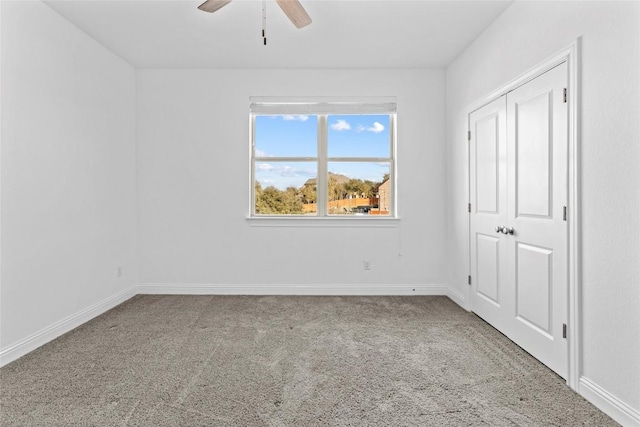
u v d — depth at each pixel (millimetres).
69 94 2842
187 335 2701
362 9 2672
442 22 2855
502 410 1726
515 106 2498
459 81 3502
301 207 4016
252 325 2924
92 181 3131
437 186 3891
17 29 2348
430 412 1710
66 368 2160
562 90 2004
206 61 3674
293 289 3895
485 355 2344
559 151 2037
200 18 2820
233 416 1675
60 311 2736
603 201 1728
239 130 3871
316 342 2568
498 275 2773
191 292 3898
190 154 3873
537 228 2254
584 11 1838
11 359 2273
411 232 3902
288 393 1879
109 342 2564
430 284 3918
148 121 3854
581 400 1812
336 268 3902
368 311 3303
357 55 3529
